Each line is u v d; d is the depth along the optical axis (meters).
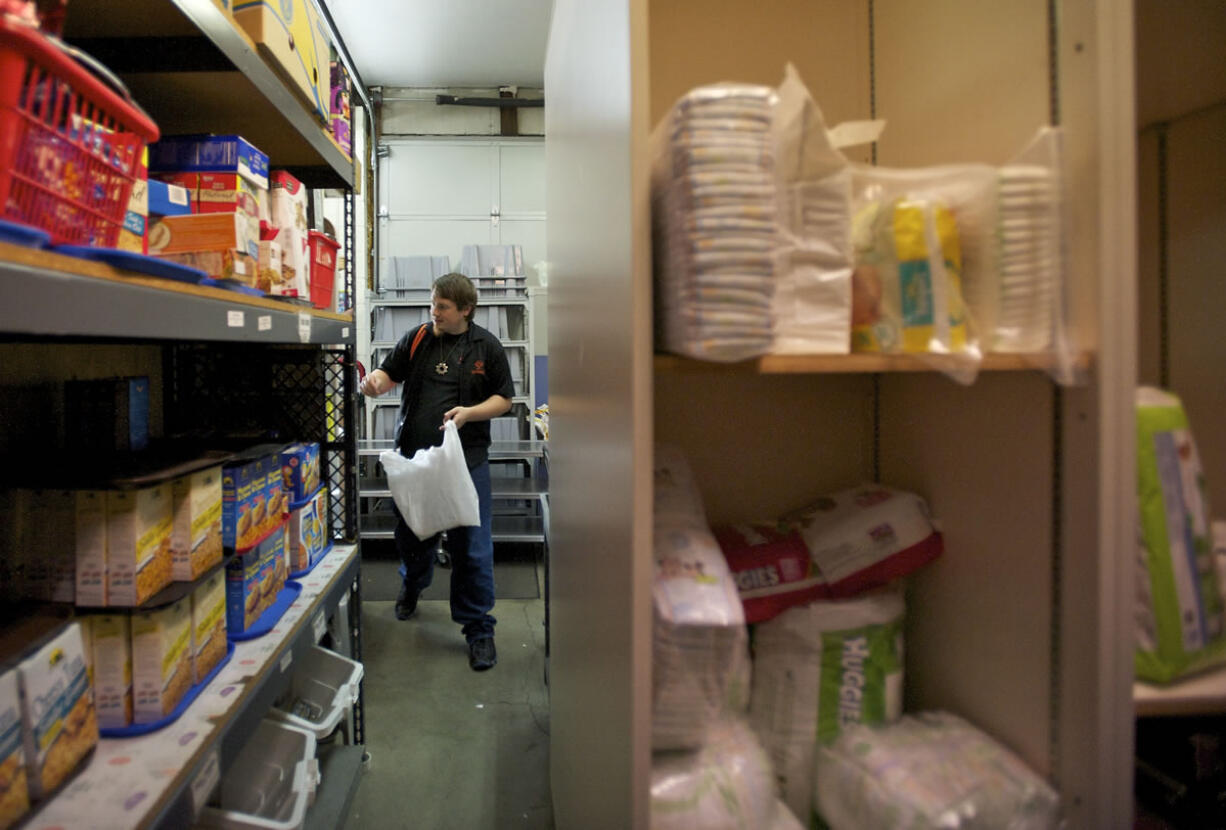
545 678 2.43
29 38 0.58
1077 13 0.68
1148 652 0.76
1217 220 1.10
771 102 0.63
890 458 1.03
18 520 0.92
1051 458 0.74
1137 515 0.76
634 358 0.62
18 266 0.54
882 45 0.98
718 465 1.04
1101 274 0.67
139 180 0.83
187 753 0.88
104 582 0.92
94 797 0.78
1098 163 0.67
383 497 4.10
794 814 0.88
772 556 0.91
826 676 0.88
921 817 0.71
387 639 2.76
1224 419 1.11
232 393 1.81
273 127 1.41
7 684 0.71
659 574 0.71
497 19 4.04
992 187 0.71
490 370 2.65
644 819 0.64
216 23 0.98
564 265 1.24
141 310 0.73
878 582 0.90
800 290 0.67
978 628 0.86
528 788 1.79
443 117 5.01
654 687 0.69
